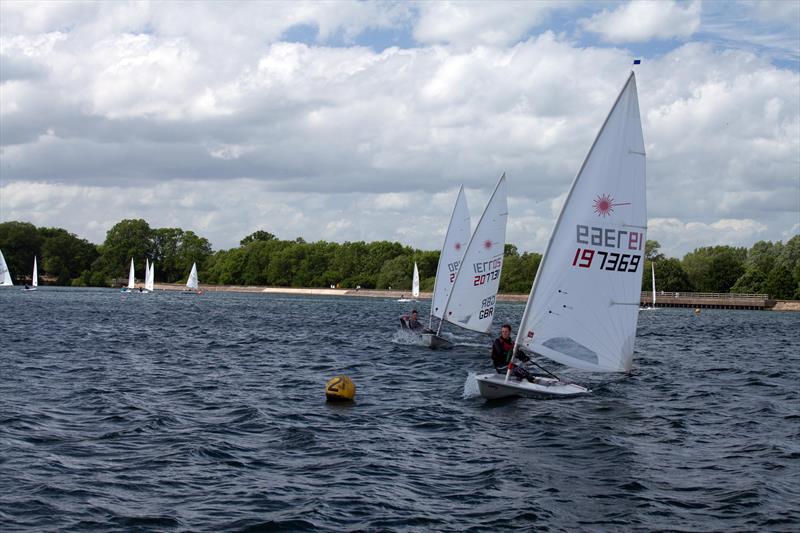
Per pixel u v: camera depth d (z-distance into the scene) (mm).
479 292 36312
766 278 138500
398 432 18484
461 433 18422
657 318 92875
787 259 153250
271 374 29297
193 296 142750
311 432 18234
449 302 36812
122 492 13422
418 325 46281
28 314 68625
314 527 11891
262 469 15039
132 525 11844
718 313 113312
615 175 21344
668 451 16797
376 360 34531
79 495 13180
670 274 150125
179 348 39750
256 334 50625
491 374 24000
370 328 57469
